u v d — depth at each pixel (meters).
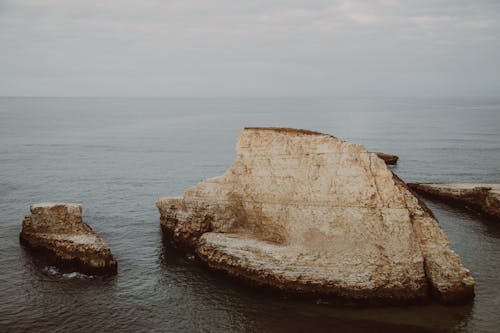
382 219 32.25
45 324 27.86
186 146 111.56
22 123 176.38
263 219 37.16
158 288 33.00
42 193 59.47
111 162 86.00
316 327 27.97
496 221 49.16
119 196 58.97
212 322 28.67
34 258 36.81
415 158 91.25
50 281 33.44
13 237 41.22
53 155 93.06
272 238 36.25
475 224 48.38
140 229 45.62
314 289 31.34
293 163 36.09
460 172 76.44
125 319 28.83
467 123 185.50
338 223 33.28
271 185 37.03
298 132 36.81
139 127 167.50
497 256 39.38
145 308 30.20
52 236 36.72
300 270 31.86
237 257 34.09
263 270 32.62
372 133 143.25
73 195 58.91
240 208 39.03
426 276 31.36
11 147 104.19
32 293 31.61
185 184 67.62
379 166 33.25
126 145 112.25
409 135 136.50
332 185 34.09
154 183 67.75
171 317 29.20
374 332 27.30
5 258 36.69
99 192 60.94
